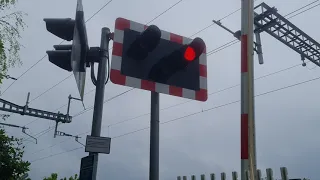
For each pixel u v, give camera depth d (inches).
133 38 174.9
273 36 534.0
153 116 168.1
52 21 186.2
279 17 500.4
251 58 176.2
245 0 184.7
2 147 388.8
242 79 175.0
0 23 333.4
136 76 169.8
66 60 185.0
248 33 179.5
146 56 172.1
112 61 167.9
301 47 555.5
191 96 181.0
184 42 184.7
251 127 167.2
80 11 171.5
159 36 164.9
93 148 194.9
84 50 195.3
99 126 210.7
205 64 190.5
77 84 183.3
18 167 390.9
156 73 172.7
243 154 165.5
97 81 217.9
